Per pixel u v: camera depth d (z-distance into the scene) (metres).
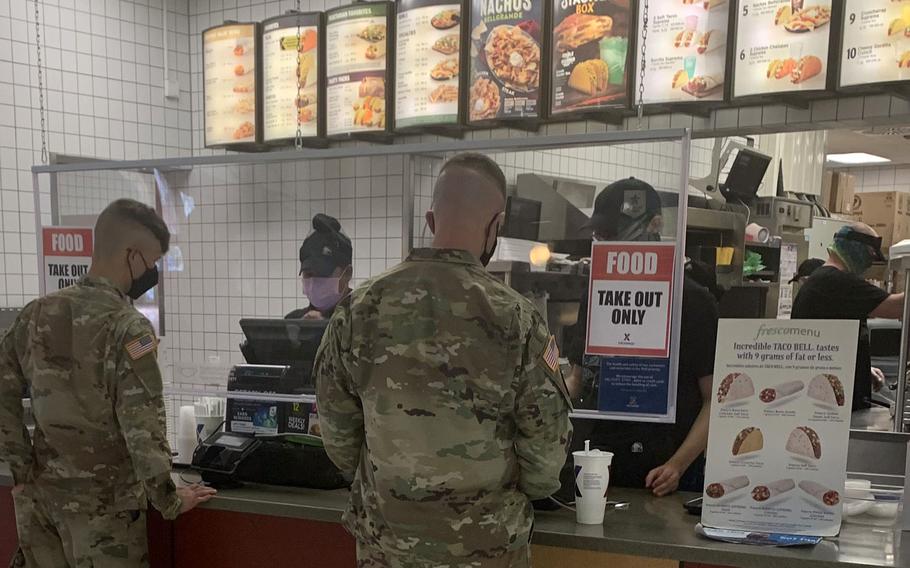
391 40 3.25
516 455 1.50
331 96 3.36
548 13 2.95
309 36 3.37
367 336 1.47
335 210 2.29
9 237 3.35
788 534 1.63
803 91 2.53
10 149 3.34
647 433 2.09
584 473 1.72
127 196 2.47
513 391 1.43
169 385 2.40
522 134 3.27
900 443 1.97
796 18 2.51
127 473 1.87
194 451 2.21
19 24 3.35
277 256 2.33
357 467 1.62
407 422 1.42
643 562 1.62
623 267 1.86
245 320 2.33
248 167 2.37
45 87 3.46
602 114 2.94
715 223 3.21
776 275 3.81
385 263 2.32
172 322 2.44
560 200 1.93
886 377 3.20
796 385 1.66
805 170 4.82
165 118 4.00
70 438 1.83
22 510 1.93
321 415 1.58
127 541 1.89
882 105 2.67
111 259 1.89
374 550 1.49
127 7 3.79
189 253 2.44
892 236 5.38
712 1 2.64
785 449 1.66
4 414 1.91
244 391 2.28
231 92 3.56
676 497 1.99
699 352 2.07
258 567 1.97
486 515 1.44
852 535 1.65
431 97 3.15
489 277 1.49
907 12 2.30
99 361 1.80
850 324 1.63
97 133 3.68
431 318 1.43
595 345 1.90
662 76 2.74
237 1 3.92
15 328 1.92
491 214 1.52
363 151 2.19
